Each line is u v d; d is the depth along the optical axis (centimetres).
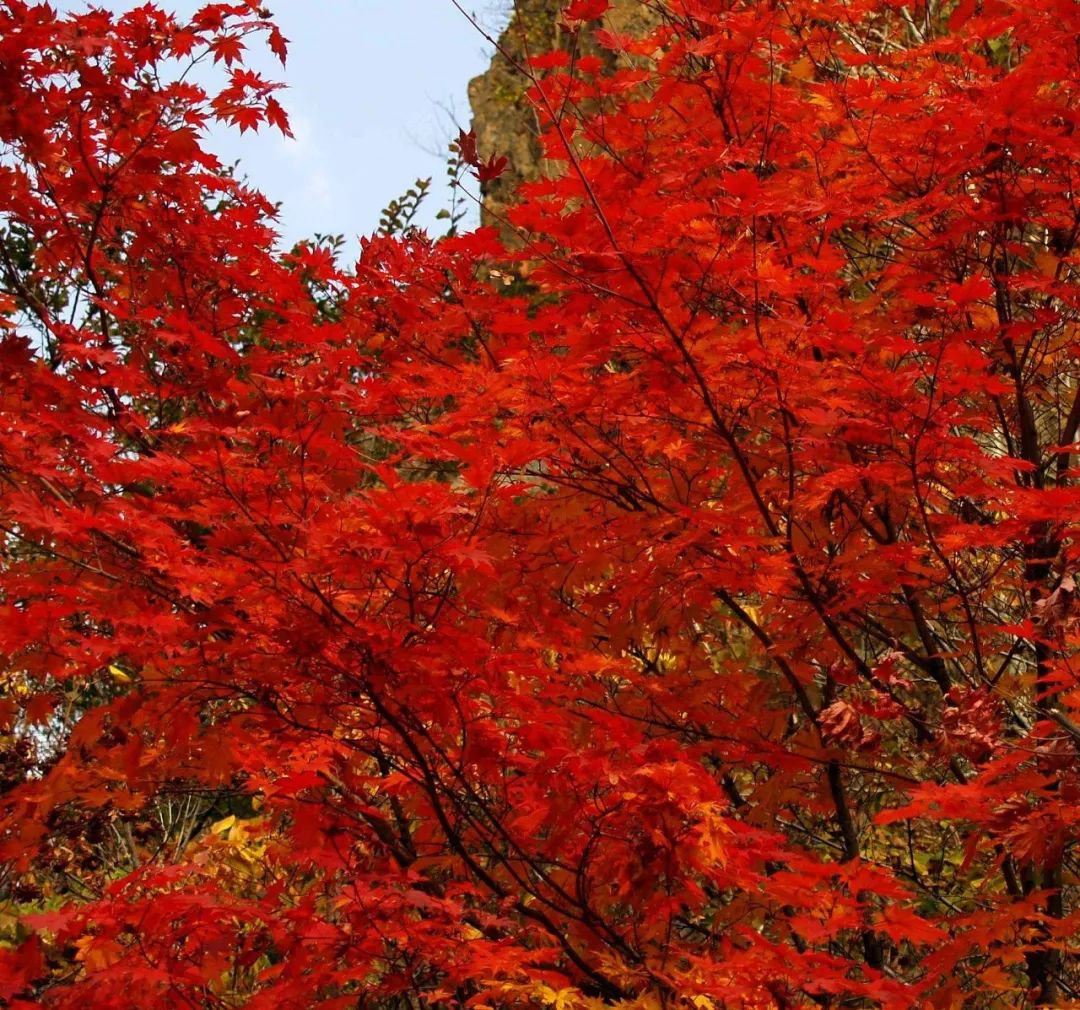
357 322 508
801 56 524
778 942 458
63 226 467
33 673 365
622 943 378
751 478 411
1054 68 407
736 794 562
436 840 465
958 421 384
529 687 425
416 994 388
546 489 474
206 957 350
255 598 335
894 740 567
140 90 438
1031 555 480
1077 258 443
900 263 469
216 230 477
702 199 457
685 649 497
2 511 382
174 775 409
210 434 412
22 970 302
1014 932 365
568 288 404
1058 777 347
